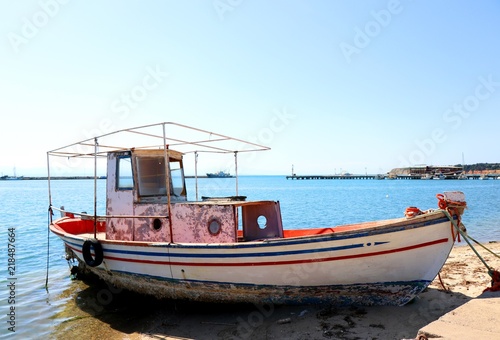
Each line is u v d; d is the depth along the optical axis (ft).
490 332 14.49
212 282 25.40
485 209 106.11
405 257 22.45
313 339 20.53
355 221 89.61
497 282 22.13
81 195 182.91
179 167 33.60
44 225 77.36
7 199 154.92
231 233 25.77
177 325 25.25
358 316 23.06
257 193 197.06
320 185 351.05
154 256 26.76
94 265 29.55
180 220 27.78
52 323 26.81
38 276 39.75
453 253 42.37
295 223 88.22
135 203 29.60
